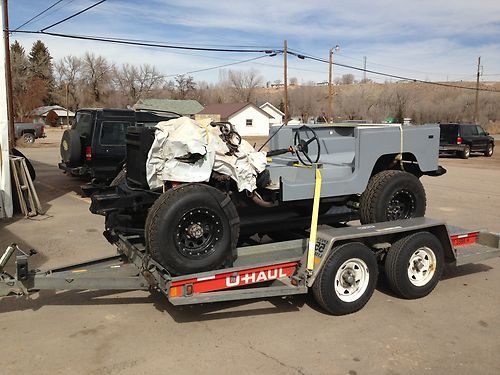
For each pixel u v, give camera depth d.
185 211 4.27
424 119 64.31
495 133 59.06
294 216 5.64
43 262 6.44
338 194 5.25
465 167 20.25
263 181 4.95
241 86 90.19
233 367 3.75
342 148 6.14
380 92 76.06
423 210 5.89
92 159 11.30
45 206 10.45
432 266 5.29
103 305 5.00
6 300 5.11
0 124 9.01
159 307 4.95
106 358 3.89
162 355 3.94
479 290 5.52
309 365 3.79
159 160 4.52
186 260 4.30
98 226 8.58
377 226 5.16
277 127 6.30
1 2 8.93
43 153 24.89
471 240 5.94
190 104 60.34
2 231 8.18
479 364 3.82
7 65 20.03
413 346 4.12
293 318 4.69
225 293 4.27
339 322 4.60
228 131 4.77
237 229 4.62
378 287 5.61
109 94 89.88
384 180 5.57
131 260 4.98
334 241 4.66
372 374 3.67
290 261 4.73
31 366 3.75
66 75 90.19
